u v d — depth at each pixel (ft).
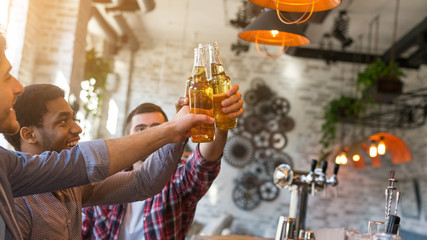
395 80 22.40
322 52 26.89
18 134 4.45
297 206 8.19
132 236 5.81
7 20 15.23
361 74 23.22
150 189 4.64
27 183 3.49
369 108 28.55
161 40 29.09
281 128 28.63
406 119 27.02
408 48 24.72
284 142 28.50
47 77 16.14
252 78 28.89
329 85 28.89
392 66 22.72
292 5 6.50
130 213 5.93
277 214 28.02
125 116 28.09
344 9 22.80
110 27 25.98
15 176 3.45
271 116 28.76
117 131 28.02
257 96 28.71
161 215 5.65
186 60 28.91
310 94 28.86
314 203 28.55
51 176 3.47
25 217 4.18
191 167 5.35
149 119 6.29
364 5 22.24
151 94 28.66
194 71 4.10
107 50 27.66
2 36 3.46
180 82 28.78
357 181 28.66
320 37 27.02
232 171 28.45
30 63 15.85
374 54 28.60
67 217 4.52
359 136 28.37
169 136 3.72
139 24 27.45
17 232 3.39
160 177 4.59
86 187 4.79
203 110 3.99
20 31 15.25
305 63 29.09
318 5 6.40
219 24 26.43
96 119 27.55
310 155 28.43
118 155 3.56
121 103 28.27
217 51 4.41
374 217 28.32
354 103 26.21
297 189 8.25
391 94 22.41
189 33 28.40
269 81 28.91
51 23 16.39
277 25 8.25
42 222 4.28
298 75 28.96
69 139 4.58
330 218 28.40
